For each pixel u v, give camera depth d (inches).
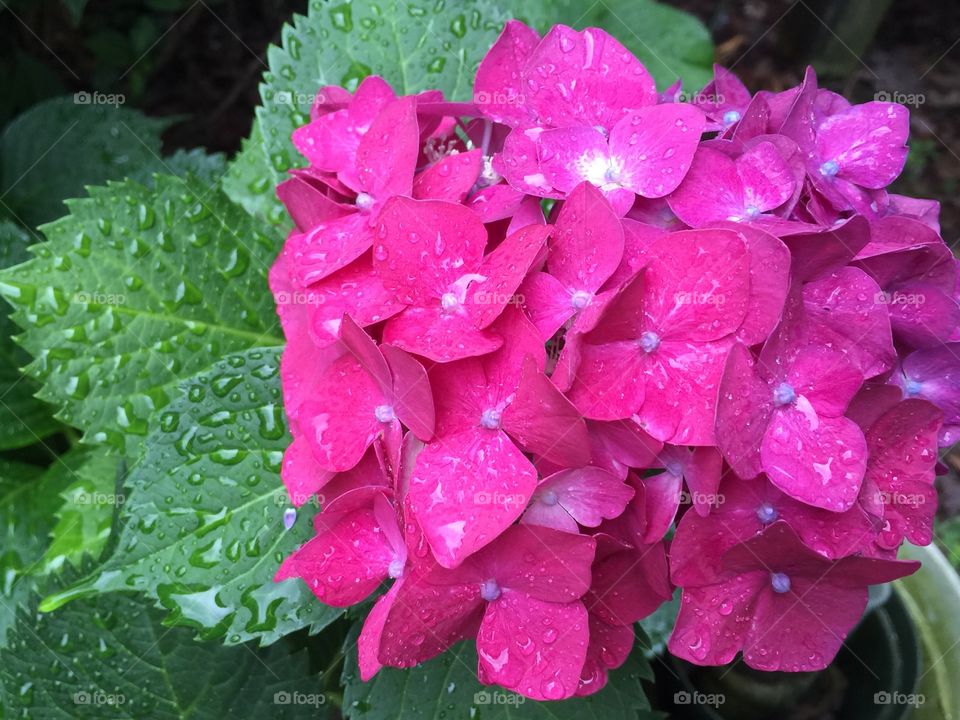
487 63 8.6
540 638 7.1
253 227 12.4
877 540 7.3
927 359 7.8
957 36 25.7
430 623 7.2
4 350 14.7
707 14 26.1
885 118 8.3
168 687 11.2
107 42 21.8
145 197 11.8
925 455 7.3
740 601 7.3
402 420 7.1
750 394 6.6
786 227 6.9
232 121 23.0
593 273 6.9
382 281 7.4
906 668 12.3
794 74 24.9
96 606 11.0
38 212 17.4
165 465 9.6
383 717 9.6
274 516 9.6
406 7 11.7
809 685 12.6
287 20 23.7
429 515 6.7
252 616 9.2
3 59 21.0
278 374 10.1
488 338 7.0
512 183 7.5
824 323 7.1
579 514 7.0
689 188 7.4
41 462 16.1
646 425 6.7
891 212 8.7
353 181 8.4
